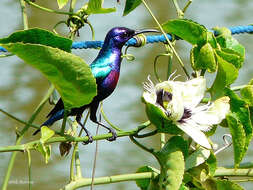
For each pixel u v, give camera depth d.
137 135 7.37
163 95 7.11
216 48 7.59
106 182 7.42
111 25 19.92
